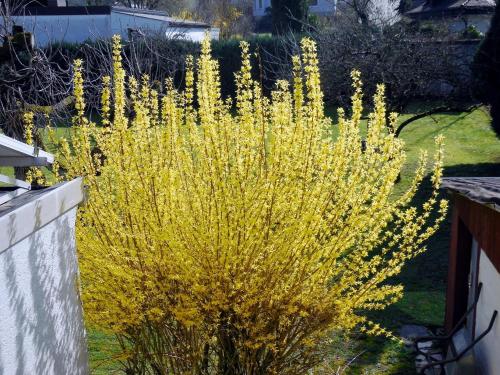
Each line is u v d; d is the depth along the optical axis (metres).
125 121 4.79
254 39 21.22
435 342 8.08
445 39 14.20
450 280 8.07
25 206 3.33
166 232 4.43
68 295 4.08
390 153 4.78
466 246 7.68
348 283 4.93
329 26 21.77
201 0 35.25
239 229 4.43
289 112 4.92
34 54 8.84
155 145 4.92
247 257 4.59
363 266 5.07
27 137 5.80
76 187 4.13
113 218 4.79
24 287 3.38
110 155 4.99
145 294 4.73
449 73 13.53
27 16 15.75
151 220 4.54
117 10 19.75
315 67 4.62
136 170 4.70
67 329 4.04
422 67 13.34
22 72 9.71
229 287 4.61
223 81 21.09
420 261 10.69
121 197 4.74
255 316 4.84
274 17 31.05
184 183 4.67
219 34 28.72
